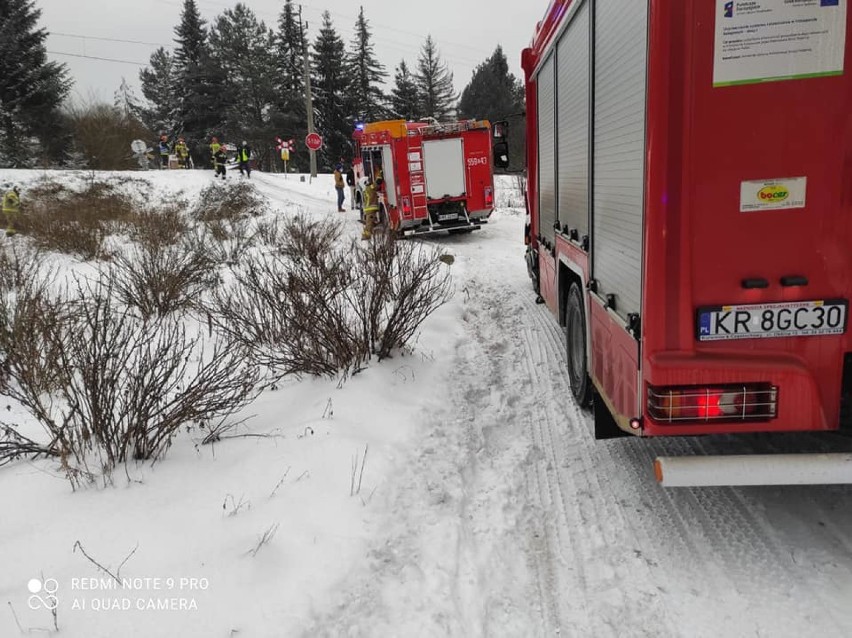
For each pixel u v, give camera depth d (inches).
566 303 226.2
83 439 168.4
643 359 115.8
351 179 821.2
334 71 2388.0
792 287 110.3
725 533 136.5
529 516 148.5
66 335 201.5
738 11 102.6
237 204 832.3
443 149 610.9
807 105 105.0
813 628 106.6
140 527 131.6
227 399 182.9
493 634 110.2
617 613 114.3
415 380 233.1
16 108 1654.8
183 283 350.9
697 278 111.1
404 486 158.4
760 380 113.5
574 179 186.7
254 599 111.2
